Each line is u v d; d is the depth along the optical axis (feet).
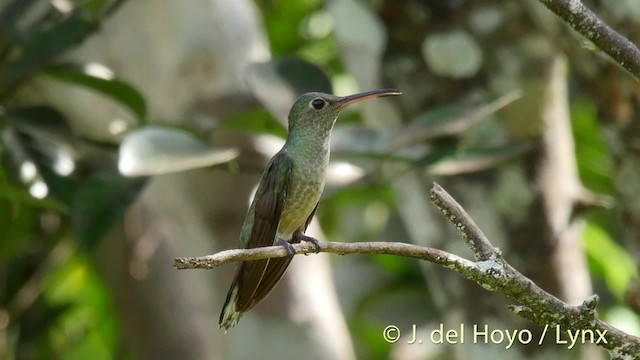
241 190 38.60
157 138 30.66
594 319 19.25
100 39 39.09
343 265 55.57
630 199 33.65
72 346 50.60
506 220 35.24
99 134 39.50
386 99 36.29
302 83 33.76
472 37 35.53
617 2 32.01
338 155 32.17
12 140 35.73
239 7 39.65
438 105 35.60
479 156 32.83
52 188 35.29
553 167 35.35
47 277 48.24
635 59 18.95
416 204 35.88
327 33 55.01
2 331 46.11
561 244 35.17
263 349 39.09
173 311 46.06
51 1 37.35
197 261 18.92
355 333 53.16
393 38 35.96
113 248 45.80
